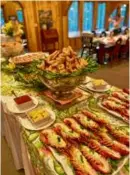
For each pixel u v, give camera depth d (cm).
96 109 118
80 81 119
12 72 187
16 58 205
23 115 115
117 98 127
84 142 87
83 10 662
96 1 664
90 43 512
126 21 762
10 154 192
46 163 80
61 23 638
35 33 606
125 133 92
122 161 77
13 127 135
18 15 664
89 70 116
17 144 148
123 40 507
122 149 81
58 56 122
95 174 72
